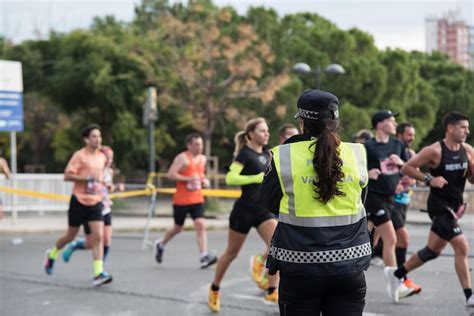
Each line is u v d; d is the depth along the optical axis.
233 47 30.72
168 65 32.78
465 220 11.18
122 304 10.51
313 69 38.66
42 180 27.80
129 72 36.19
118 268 14.05
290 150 5.15
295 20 43.94
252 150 9.49
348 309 5.06
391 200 10.39
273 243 5.20
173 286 11.91
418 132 41.44
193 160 14.05
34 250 17.48
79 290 11.74
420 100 42.84
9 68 24.30
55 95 37.88
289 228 5.07
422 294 10.45
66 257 13.49
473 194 11.28
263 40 34.97
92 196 11.97
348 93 40.22
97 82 35.19
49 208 27.91
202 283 12.16
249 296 10.88
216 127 38.25
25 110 41.12
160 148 38.31
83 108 37.91
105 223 13.01
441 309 9.44
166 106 33.53
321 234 4.98
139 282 12.37
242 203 9.43
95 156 12.10
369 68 39.91
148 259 15.38
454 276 11.78
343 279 4.98
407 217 13.60
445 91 47.00
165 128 38.19
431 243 9.44
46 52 39.38
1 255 16.52
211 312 9.78
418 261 9.62
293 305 5.07
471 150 9.23
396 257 11.27
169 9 35.44
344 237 5.02
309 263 4.95
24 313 10.05
